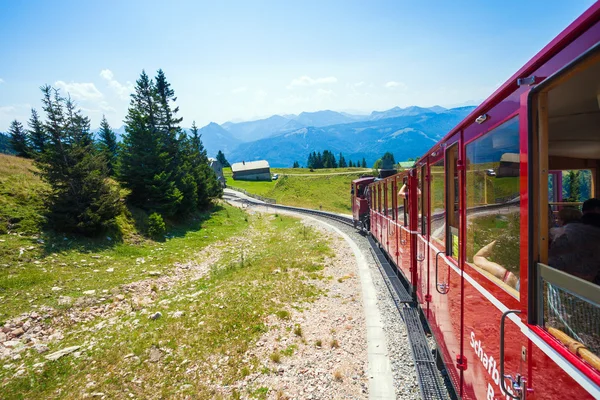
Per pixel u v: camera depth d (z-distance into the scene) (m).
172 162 30.12
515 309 2.75
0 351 8.55
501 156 3.00
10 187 18.59
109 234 19.14
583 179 3.59
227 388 6.64
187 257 18.64
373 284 11.57
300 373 6.84
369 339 7.75
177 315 10.28
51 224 17.16
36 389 7.05
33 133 33.41
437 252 5.62
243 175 108.94
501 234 3.05
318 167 156.88
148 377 7.23
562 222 3.30
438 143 5.32
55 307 10.95
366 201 21.91
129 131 25.12
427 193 6.52
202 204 35.81
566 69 1.88
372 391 5.95
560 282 2.11
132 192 24.81
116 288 12.91
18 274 12.80
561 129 2.87
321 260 15.84
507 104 2.82
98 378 7.30
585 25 1.79
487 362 3.44
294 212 44.72
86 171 18.30
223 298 11.48
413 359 6.56
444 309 5.23
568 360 2.01
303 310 10.05
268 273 14.06
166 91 37.75
